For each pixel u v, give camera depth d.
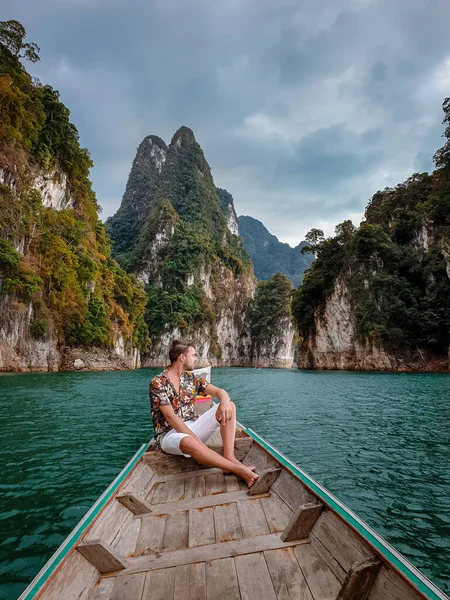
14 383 23.20
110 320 51.81
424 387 22.03
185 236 90.44
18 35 39.50
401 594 1.61
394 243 49.22
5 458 7.04
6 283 32.97
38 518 4.52
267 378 34.41
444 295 42.94
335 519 2.24
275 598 1.83
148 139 129.12
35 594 1.65
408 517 4.64
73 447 7.87
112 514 2.68
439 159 45.75
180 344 3.77
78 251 45.09
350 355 48.78
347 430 9.66
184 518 2.76
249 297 108.25
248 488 3.19
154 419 3.75
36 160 41.47
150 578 2.04
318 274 54.34
